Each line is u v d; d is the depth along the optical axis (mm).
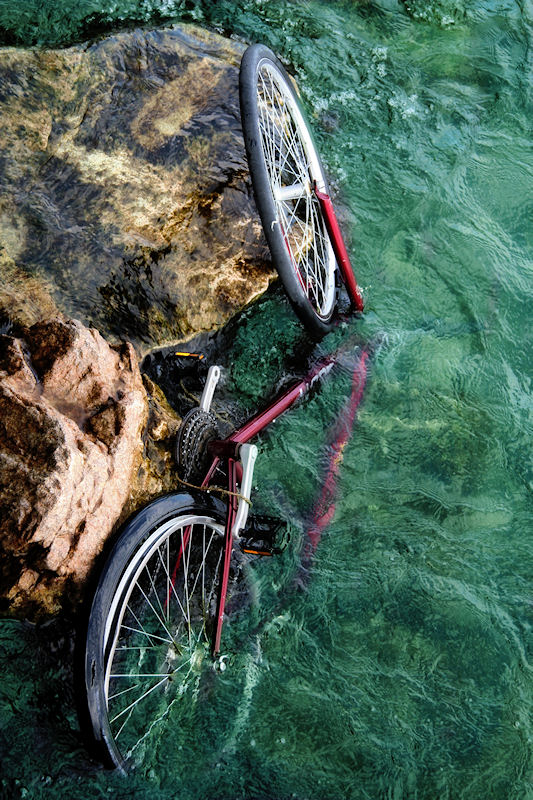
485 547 3561
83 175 3877
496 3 5562
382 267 4422
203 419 3242
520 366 4176
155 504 2932
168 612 3076
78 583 2920
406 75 5141
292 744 2992
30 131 3854
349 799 2887
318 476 3686
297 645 3230
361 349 4066
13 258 3555
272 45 5031
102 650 2617
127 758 2828
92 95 4066
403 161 4785
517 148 4980
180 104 4215
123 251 3748
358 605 3344
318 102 4898
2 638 2918
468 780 2947
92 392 3059
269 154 3777
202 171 4098
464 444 3863
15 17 4594
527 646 3277
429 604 3363
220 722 3014
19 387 2904
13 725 2818
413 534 3566
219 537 3443
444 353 4137
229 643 3203
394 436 3855
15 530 2639
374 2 5395
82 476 2793
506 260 4520
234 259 3980
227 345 3955
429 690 3150
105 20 4762
